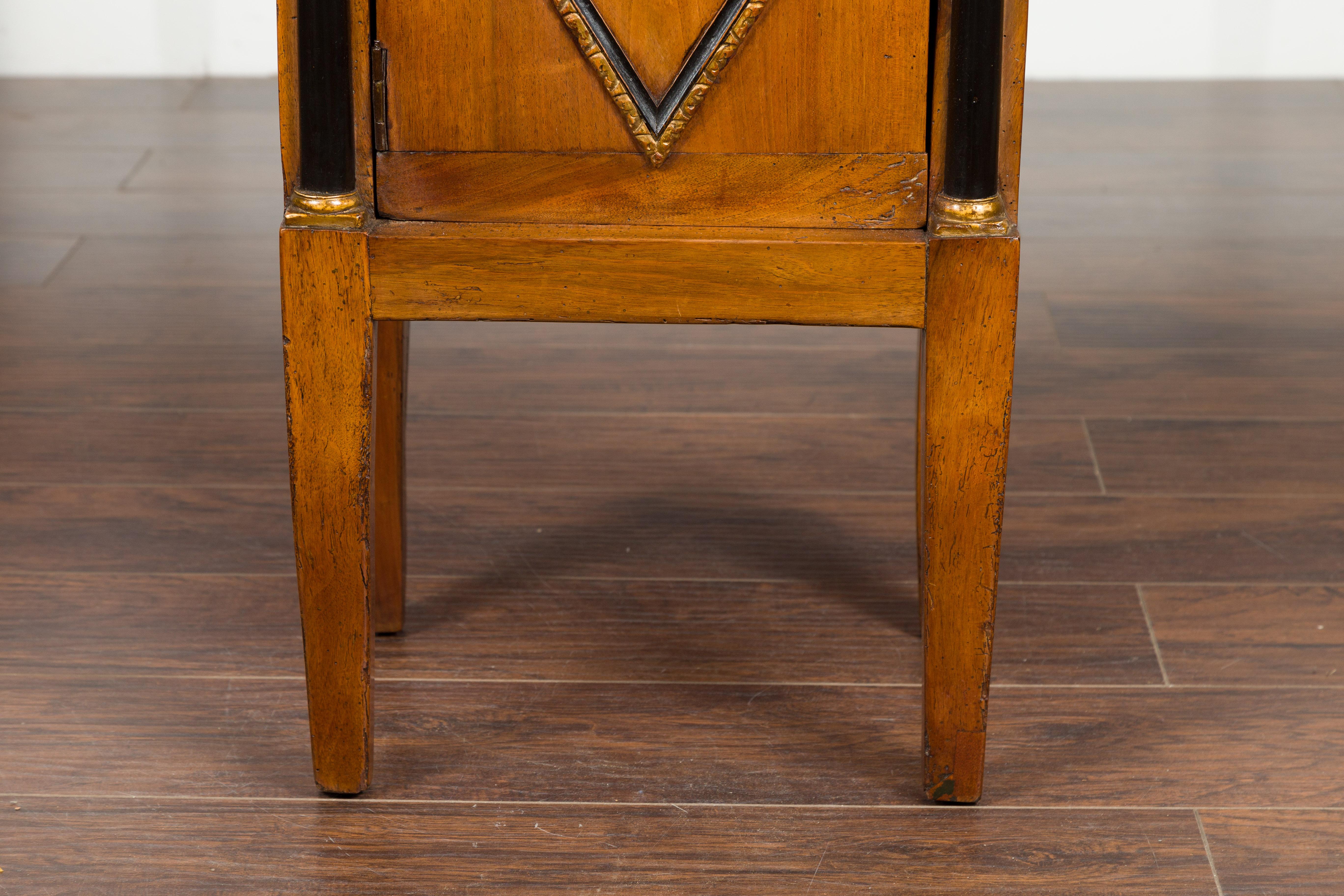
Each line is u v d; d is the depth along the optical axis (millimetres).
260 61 2557
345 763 978
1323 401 1529
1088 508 1341
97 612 1183
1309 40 2525
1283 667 1128
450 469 1408
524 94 833
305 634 939
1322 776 1014
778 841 957
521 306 866
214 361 1612
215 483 1375
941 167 835
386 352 1069
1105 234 1938
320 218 840
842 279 853
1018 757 1035
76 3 2500
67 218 1962
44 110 2363
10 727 1052
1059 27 2545
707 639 1166
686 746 1046
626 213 856
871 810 986
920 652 1151
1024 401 1531
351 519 906
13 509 1319
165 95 2453
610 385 1581
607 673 1124
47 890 910
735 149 840
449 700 1092
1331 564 1255
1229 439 1457
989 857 944
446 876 926
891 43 815
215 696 1093
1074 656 1143
